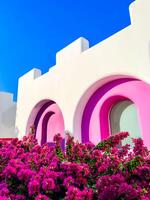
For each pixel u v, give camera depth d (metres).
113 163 2.35
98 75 6.92
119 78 6.69
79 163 2.50
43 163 2.53
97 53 7.19
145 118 5.82
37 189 2.05
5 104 14.29
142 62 5.77
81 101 7.45
